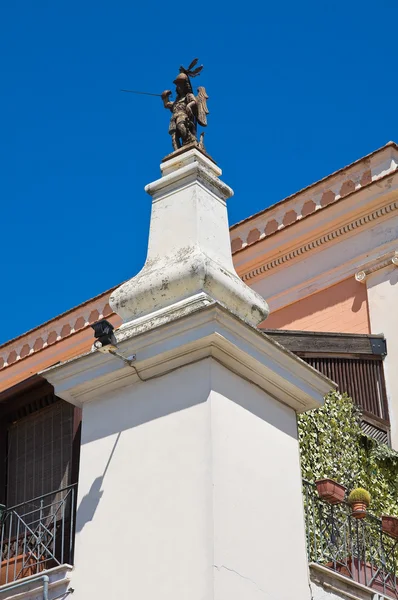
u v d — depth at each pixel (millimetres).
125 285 11133
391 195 16344
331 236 16938
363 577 11289
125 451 10375
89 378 10781
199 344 10148
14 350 19859
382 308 16016
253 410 10477
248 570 9617
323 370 14836
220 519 9547
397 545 12008
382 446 13148
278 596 9820
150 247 11453
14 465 12070
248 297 10977
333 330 16438
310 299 16938
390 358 15523
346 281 16656
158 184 11797
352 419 13031
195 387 10148
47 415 12031
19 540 11367
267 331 14500
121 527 10055
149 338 10367
